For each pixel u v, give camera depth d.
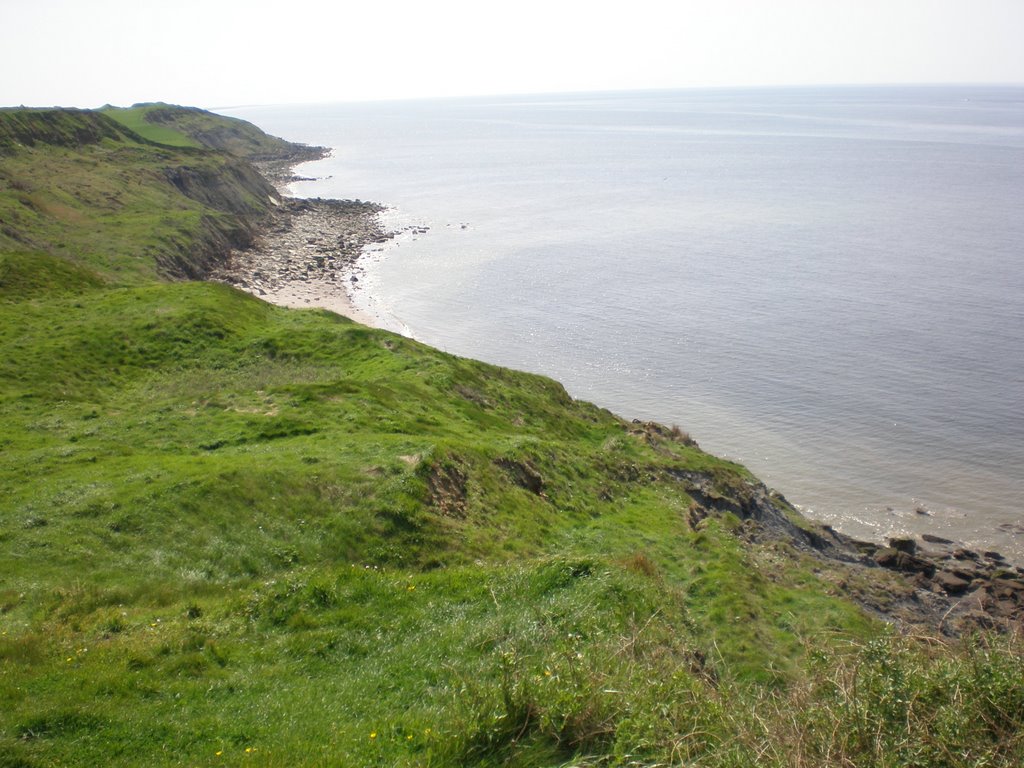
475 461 30.45
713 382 64.31
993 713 9.68
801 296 87.44
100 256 73.62
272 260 99.25
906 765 9.09
